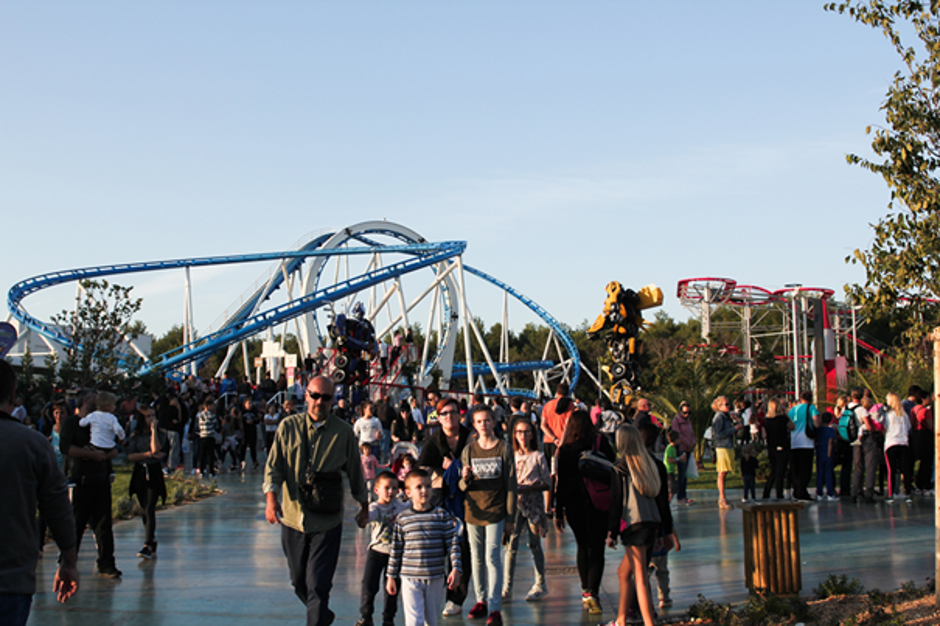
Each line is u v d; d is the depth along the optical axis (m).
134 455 10.73
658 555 7.97
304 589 6.52
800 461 16.03
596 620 7.71
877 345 64.00
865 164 9.08
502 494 7.75
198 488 18.67
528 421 8.81
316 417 6.52
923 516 13.59
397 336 37.38
